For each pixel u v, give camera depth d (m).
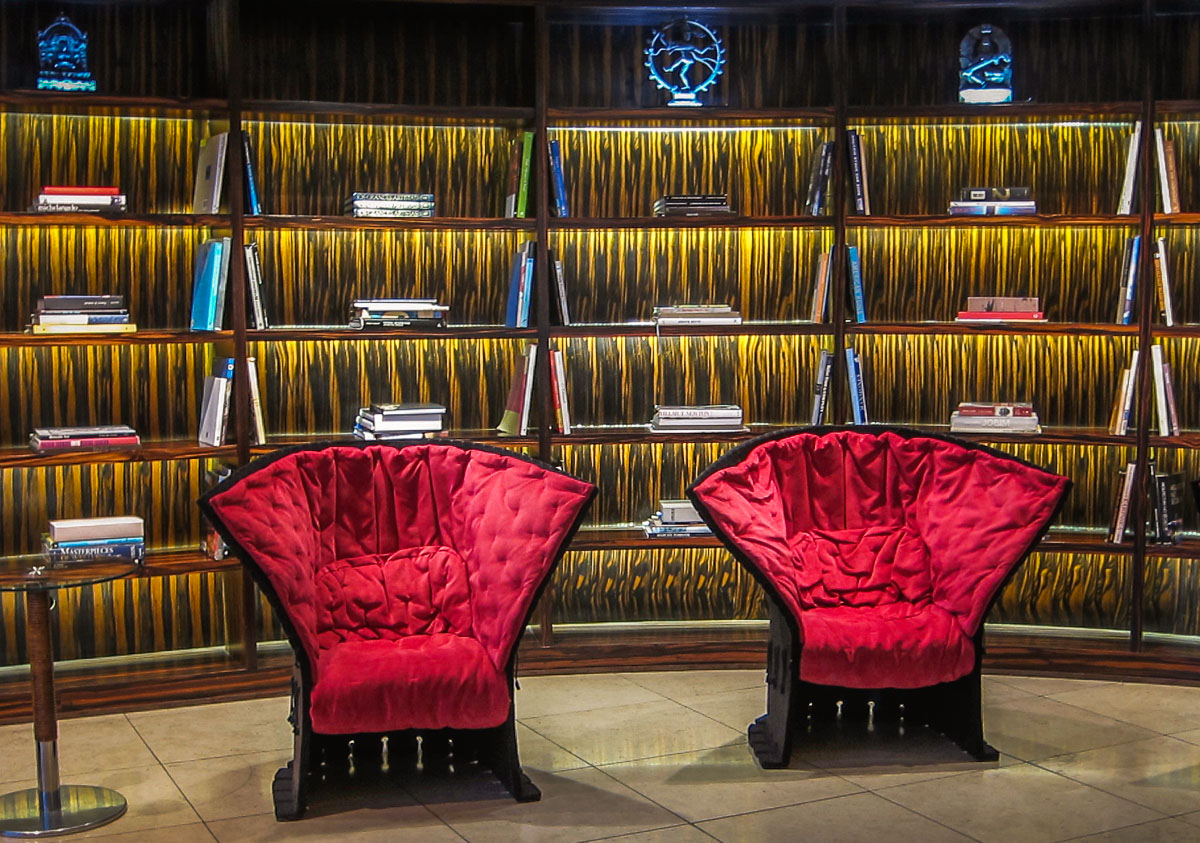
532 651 4.94
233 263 4.70
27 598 3.50
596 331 5.02
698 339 5.42
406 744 4.01
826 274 5.07
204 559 4.73
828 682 3.83
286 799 3.61
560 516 3.64
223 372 4.77
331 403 5.21
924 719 4.24
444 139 5.23
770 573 3.77
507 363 5.35
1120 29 5.21
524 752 4.05
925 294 5.39
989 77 5.12
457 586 3.79
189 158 4.98
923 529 4.09
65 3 4.80
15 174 4.76
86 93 4.50
